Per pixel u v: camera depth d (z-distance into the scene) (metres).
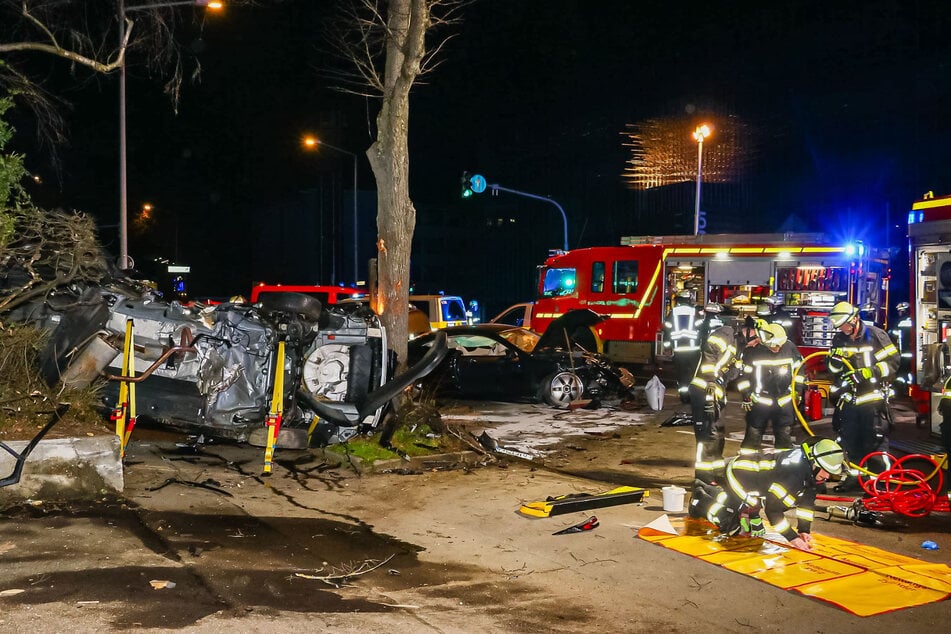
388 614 4.61
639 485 8.37
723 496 6.27
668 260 18.78
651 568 5.61
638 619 4.72
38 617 4.18
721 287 18.34
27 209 8.11
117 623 4.17
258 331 8.35
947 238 9.96
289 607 4.59
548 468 9.04
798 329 17.03
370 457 8.54
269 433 8.01
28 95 10.59
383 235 9.97
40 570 4.86
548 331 14.49
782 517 6.03
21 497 6.33
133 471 7.69
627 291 19.30
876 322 17.42
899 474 8.09
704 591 5.18
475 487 7.89
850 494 7.85
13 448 6.36
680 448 10.35
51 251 8.23
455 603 4.88
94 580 4.75
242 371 8.38
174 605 4.46
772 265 17.77
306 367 8.93
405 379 8.93
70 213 8.97
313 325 8.55
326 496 7.41
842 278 17.23
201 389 8.23
